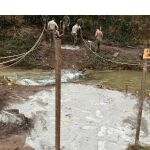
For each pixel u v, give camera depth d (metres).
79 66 14.83
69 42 16.53
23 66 14.47
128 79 13.60
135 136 8.22
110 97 11.46
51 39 15.53
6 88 11.63
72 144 8.34
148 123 9.65
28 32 16.39
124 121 9.73
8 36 16.06
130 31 17.92
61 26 17.05
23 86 12.12
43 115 9.77
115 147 8.25
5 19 16.73
